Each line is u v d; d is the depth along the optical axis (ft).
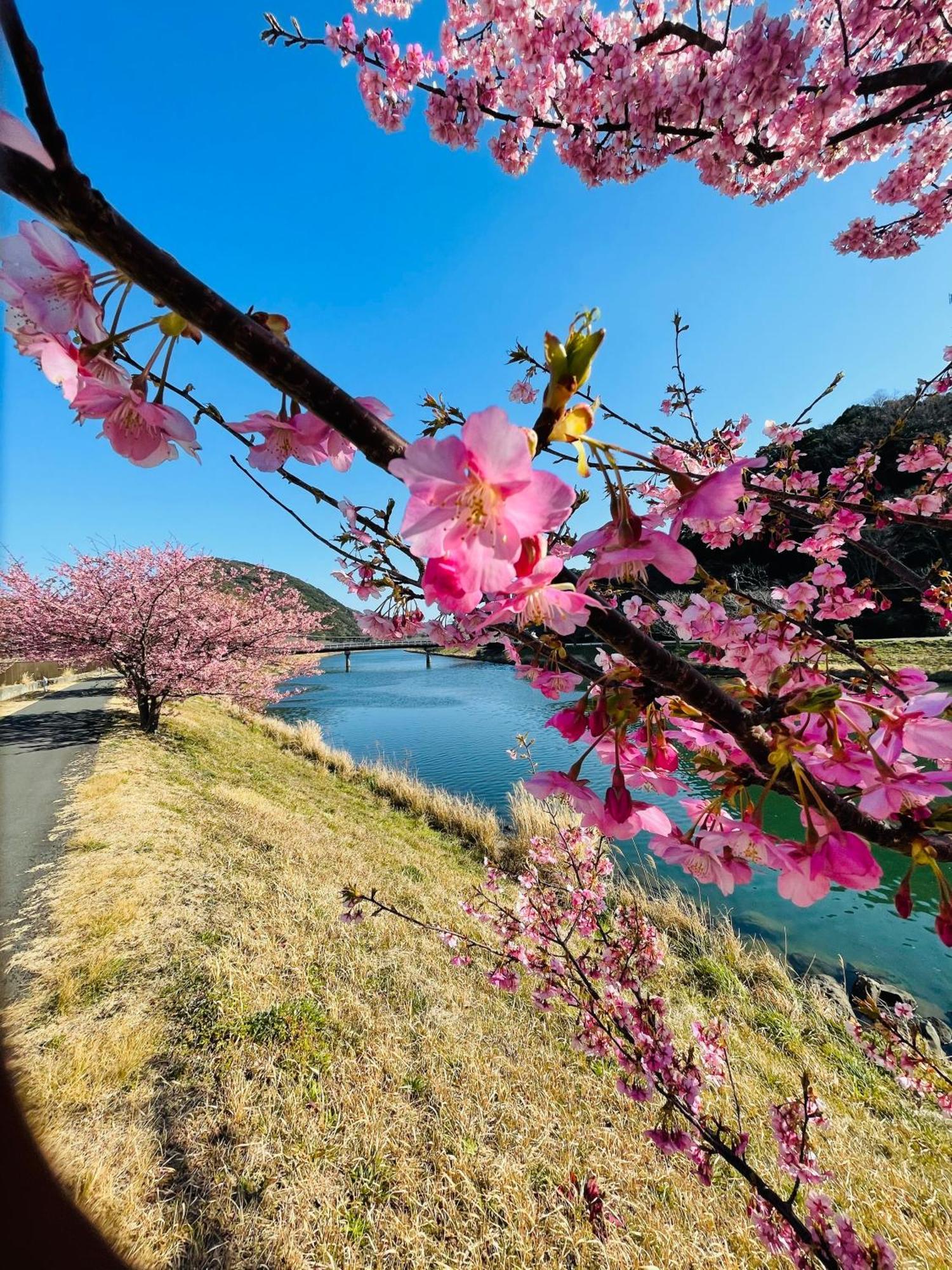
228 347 1.56
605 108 9.43
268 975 13.10
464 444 1.74
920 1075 9.86
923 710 2.52
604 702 2.74
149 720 38.17
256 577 47.80
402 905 18.07
